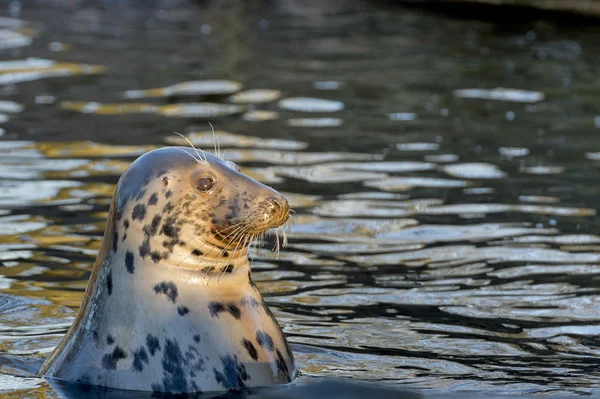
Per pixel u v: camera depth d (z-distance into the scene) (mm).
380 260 26359
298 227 28984
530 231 28781
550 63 55062
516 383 17891
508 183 33656
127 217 18016
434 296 23641
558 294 23797
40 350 19734
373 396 16938
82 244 27062
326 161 36062
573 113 44062
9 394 17031
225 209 17766
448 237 28250
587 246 27469
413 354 19734
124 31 64375
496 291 24047
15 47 57250
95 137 38562
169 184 17953
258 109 44094
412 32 65188
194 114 42844
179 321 17406
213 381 17109
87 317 18188
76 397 16844
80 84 48219
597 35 63719
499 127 41500
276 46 60062
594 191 32719
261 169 34781
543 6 69625
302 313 22344
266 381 17453
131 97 45781
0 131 39125
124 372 17312
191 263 17766
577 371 18703
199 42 60844
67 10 73188
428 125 41750
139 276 17750
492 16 70938
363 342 20469
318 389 17250
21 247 26703
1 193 31391
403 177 34250
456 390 17391
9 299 22984
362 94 47500
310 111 43969
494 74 52188
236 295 18094
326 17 71938
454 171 35062
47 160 35312
